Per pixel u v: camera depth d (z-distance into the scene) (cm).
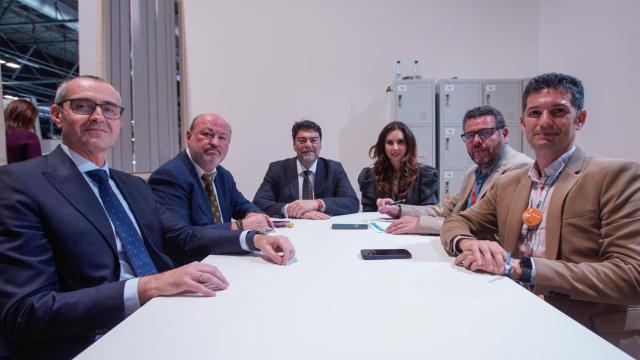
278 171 259
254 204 228
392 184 247
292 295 75
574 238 99
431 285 81
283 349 52
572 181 103
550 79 106
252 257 109
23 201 86
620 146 261
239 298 74
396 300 72
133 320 63
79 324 78
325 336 56
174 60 338
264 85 349
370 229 155
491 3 346
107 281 97
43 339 81
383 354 51
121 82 260
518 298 72
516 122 309
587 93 292
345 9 346
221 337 56
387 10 346
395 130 240
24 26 491
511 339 55
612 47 266
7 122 261
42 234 87
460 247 103
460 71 349
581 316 97
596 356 49
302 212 200
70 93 110
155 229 127
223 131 178
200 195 166
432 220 144
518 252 116
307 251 115
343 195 239
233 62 348
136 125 279
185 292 77
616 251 90
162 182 155
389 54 348
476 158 175
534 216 110
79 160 111
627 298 85
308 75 349
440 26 346
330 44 348
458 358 49
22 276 80
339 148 352
